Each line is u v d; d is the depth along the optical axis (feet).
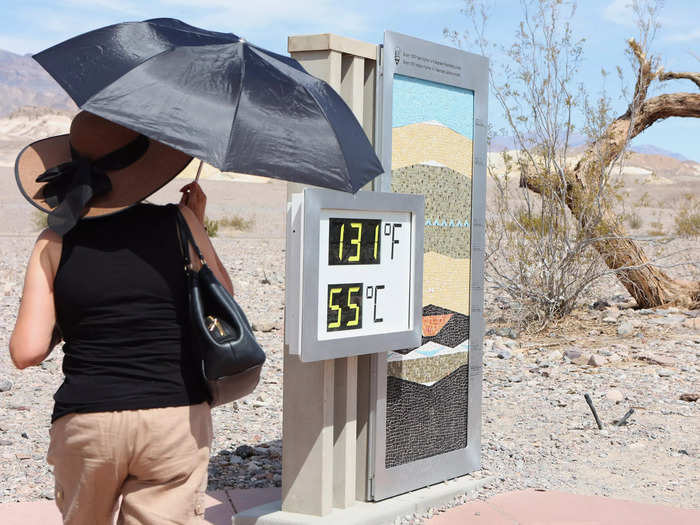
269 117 8.66
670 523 13.96
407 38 14.62
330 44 13.08
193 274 8.21
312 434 13.46
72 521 8.29
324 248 12.67
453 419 16.33
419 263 14.24
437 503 14.97
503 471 17.16
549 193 33.63
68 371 8.03
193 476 8.29
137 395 7.82
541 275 34.19
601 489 15.99
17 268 53.16
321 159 8.89
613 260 35.81
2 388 23.86
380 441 14.39
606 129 33.76
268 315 37.91
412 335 14.17
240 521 13.71
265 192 184.34
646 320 34.58
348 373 13.83
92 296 7.88
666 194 222.89
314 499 13.51
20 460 17.53
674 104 34.86
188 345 8.17
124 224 8.14
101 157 8.19
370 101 14.28
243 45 9.16
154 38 8.73
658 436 19.69
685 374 26.27
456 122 16.11
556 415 21.85
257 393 24.29
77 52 8.44
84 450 7.84
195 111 8.11
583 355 28.99
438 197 15.72
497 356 29.50
